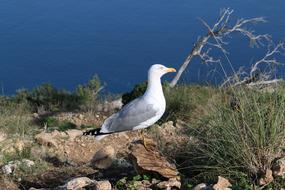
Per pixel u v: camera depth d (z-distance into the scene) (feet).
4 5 426.10
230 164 32.40
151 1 384.06
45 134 47.73
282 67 54.95
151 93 36.65
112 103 65.10
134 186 32.17
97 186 32.22
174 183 31.83
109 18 369.71
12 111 61.11
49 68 262.26
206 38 76.48
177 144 38.60
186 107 52.80
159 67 36.52
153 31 310.65
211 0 350.43
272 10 285.84
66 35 335.88
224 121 33.45
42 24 371.15
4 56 288.92
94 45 300.20
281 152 32.22
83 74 247.70
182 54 254.47
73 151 45.75
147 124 36.58
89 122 57.77
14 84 238.68
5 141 45.70
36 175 39.40
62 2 426.92
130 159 34.96
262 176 31.07
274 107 33.55
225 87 44.93
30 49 303.27
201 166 32.86
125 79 215.51
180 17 329.93
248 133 32.14
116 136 47.75
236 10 297.94
